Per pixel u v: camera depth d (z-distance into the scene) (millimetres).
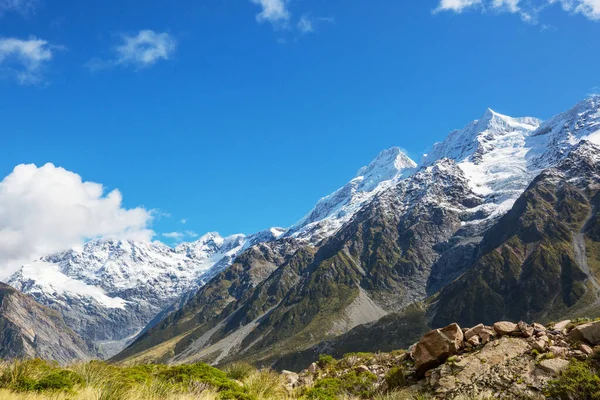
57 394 19016
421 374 21797
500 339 20984
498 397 18188
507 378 18797
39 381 20078
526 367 19031
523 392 18000
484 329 21969
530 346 20094
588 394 16906
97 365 22812
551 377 18203
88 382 20688
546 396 17484
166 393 20656
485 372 19438
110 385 19844
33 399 18547
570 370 17766
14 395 18734
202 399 20656
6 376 20453
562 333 20828
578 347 19359
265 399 22547
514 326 21641
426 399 19234
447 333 21906
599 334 19500
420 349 21953
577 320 22938
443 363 21188
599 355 18266
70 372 21609
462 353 21234
